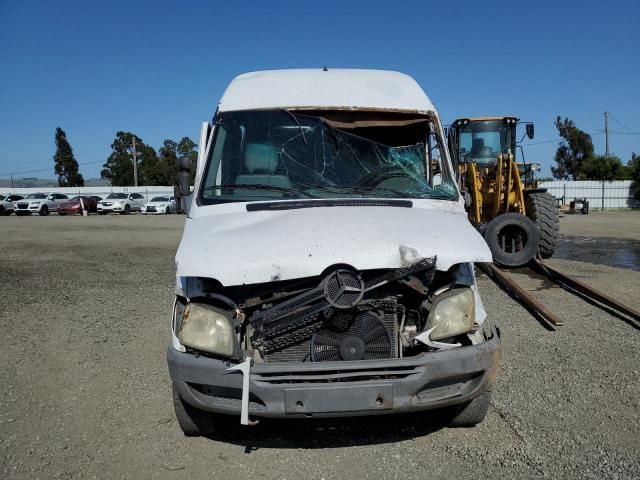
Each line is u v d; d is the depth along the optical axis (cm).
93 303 805
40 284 958
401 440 385
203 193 434
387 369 318
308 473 347
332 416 316
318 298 325
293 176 445
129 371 527
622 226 2186
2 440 393
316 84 496
